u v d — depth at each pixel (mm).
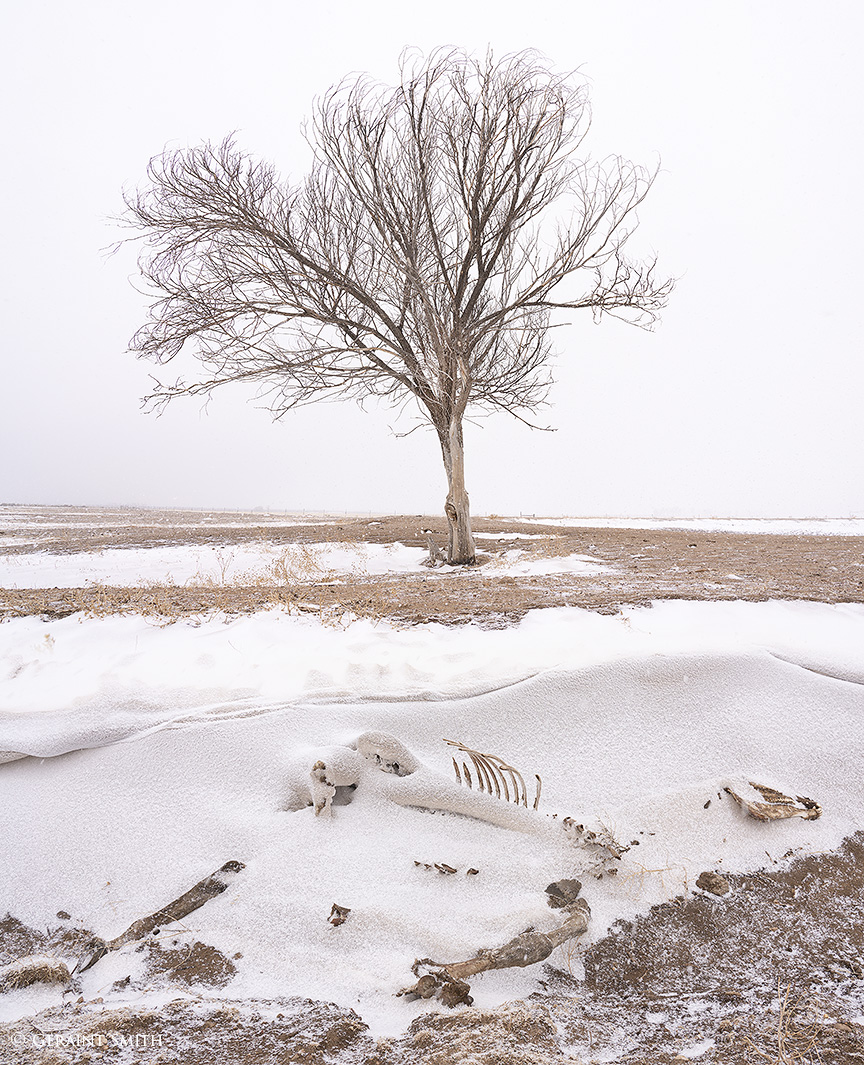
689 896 4441
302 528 23953
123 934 4078
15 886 4559
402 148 13141
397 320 14320
